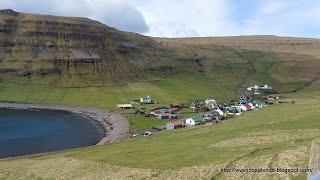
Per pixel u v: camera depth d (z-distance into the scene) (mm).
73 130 188625
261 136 84125
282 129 88812
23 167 90750
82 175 74438
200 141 97750
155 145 104375
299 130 82812
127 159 82750
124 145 119500
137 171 69062
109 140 160625
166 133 147250
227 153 70875
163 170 66188
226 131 109312
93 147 131125
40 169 84688
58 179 74625
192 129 144750
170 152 84875
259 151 66125
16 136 172375
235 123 133125
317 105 164625
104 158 86625
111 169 74812
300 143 66375
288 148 62812
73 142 161375
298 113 126875
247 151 68562
